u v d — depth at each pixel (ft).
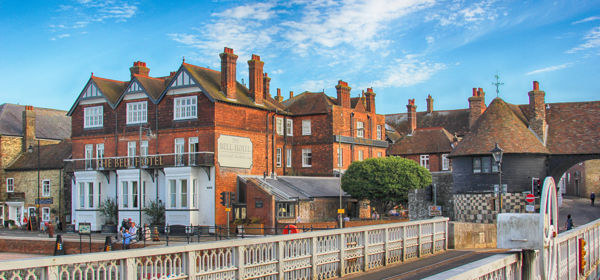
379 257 65.51
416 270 63.16
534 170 123.03
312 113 185.47
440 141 237.45
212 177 148.97
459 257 74.18
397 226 68.74
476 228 91.86
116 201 164.76
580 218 156.04
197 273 43.39
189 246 42.80
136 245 101.09
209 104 151.43
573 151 125.59
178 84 157.17
